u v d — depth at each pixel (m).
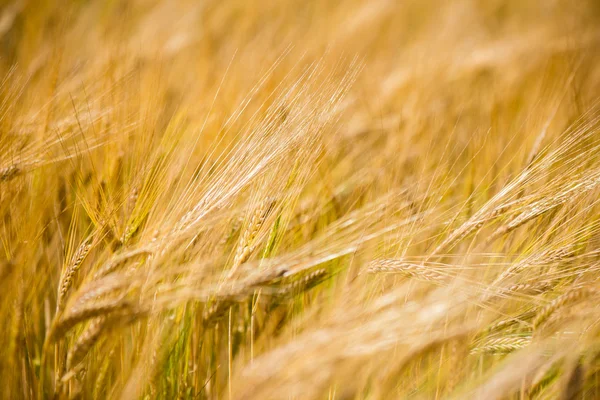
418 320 1.46
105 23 2.70
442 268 1.54
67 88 1.78
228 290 1.50
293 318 1.59
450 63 2.72
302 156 1.60
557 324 1.47
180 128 1.72
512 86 2.40
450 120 2.05
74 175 1.70
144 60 2.07
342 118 1.92
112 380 1.58
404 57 2.92
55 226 1.68
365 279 1.56
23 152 1.64
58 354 1.55
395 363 1.46
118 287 1.48
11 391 1.53
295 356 1.43
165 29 2.90
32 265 1.58
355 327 1.46
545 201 1.58
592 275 1.56
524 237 1.63
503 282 1.55
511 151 1.84
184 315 1.56
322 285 1.63
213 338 1.61
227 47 2.76
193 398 1.57
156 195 1.59
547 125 1.78
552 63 2.22
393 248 1.62
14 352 1.52
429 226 1.61
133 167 1.65
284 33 3.16
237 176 1.57
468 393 1.48
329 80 1.63
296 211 1.69
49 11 2.53
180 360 1.57
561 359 1.51
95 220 1.59
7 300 1.53
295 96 1.61
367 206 1.64
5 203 1.59
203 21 3.02
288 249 1.65
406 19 3.72
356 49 2.98
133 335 1.56
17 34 2.52
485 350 1.52
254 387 1.42
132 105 1.74
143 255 1.53
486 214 1.57
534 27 3.61
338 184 1.82
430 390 1.53
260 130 1.59
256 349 1.57
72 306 1.46
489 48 3.02
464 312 1.54
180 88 2.13
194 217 1.54
